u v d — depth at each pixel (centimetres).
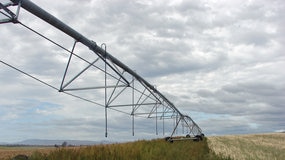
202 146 3356
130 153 1805
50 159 1530
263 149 3866
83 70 1443
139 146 2164
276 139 6462
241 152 3375
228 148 3900
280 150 3728
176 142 3462
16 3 987
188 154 2195
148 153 1936
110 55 1612
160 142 2958
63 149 1653
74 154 1606
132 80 2045
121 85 1709
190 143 3516
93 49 1462
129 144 2291
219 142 5222
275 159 2773
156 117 3088
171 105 3219
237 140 5969
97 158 1605
